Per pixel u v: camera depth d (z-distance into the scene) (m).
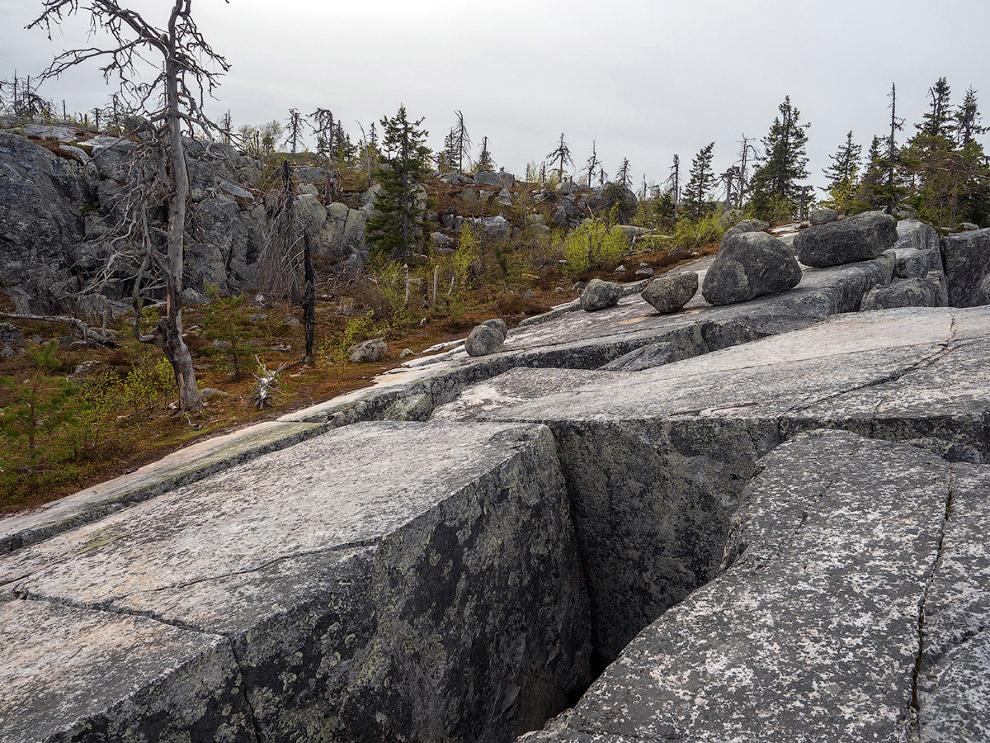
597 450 3.86
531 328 14.81
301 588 2.32
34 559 3.63
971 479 2.26
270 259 25.92
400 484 3.35
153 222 17.03
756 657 1.59
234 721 2.05
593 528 3.97
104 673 1.99
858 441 2.75
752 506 2.40
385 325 21.30
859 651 1.52
